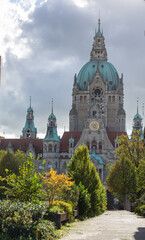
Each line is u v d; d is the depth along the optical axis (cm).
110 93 19412
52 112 17175
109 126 19250
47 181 3631
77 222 4012
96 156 16125
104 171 16125
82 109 19512
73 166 5434
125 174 9306
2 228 2411
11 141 18000
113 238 2677
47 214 2956
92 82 19662
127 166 9338
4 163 9288
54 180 3591
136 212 6253
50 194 3622
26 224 2512
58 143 16838
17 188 3131
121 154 9694
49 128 16975
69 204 3794
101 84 19575
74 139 17412
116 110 19312
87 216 5016
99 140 16725
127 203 10531
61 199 3969
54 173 3622
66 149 17038
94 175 5562
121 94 19575
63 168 16712
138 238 2688
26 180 3123
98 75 19625
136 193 9131
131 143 9625
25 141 17962
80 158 5500
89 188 5422
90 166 5578
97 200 5512
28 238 2380
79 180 5306
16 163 9400
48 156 16588
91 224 3772
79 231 3086
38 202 2961
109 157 16462
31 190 3102
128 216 5431
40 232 2556
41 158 17000
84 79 19875
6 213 2519
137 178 8869
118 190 9394
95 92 19675
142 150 9519
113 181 9469
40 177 3192
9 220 2464
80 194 4644
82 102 19562
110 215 5756
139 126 18538
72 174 5328
